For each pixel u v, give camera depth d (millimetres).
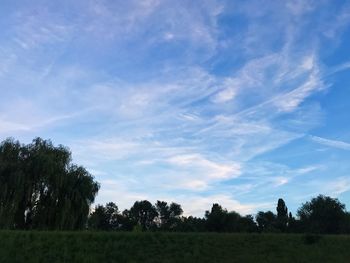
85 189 54375
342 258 34250
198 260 32156
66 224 51750
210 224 76000
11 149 54125
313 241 37531
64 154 56062
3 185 49406
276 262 32500
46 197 52438
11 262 28734
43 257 29938
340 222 80500
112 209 124125
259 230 90688
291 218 92312
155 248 33719
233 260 32594
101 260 30672
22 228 50906
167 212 128000
